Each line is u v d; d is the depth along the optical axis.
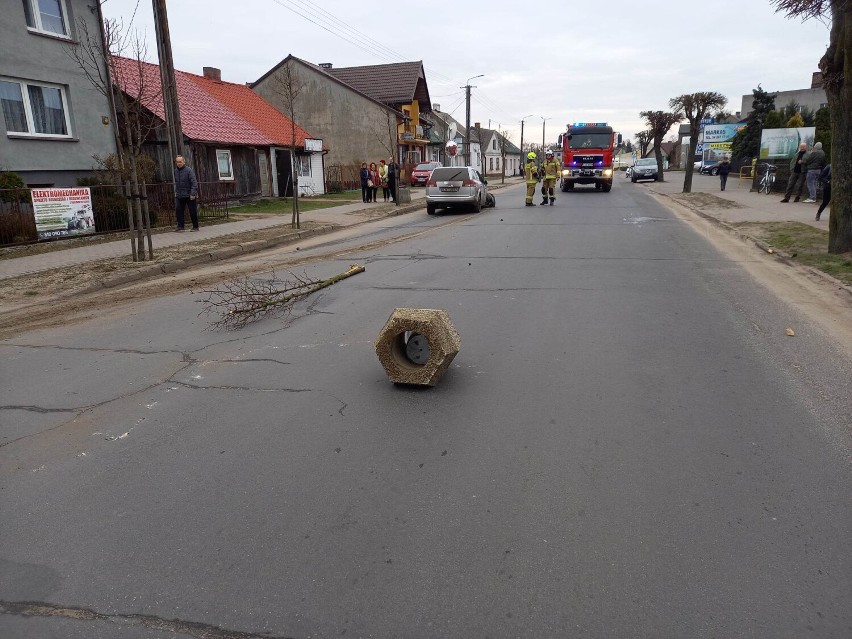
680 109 32.38
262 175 27.97
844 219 9.99
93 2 18.36
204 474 3.79
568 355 5.70
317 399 4.85
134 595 2.80
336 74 50.56
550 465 3.79
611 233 14.14
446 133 67.31
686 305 7.44
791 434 4.09
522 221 17.19
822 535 3.07
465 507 3.38
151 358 5.96
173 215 17.16
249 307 7.22
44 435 4.38
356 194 32.41
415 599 2.72
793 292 7.99
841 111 9.70
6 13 15.91
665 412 4.46
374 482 3.65
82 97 18.19
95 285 9.45
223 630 2.58
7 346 6.55
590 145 30.14
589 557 2.96
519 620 2.59
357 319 7.08
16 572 2.97
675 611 2.61
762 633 2.49
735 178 43.78
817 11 9.48
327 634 2.55
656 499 3.41
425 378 4.90
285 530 3.22
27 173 16.94
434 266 10.33
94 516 3.40
